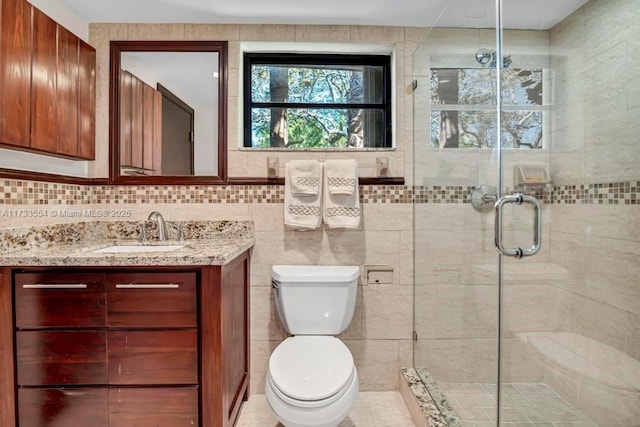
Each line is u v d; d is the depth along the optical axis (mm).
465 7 1658
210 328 1388
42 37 1567
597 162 1570
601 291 1560
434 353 1820
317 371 1382
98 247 1713
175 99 1995
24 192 1563
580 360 1652
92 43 1974
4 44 1374
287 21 1960
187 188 1986
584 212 1636
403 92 2031
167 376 1390
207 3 1779
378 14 1891
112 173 1977
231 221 1988
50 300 1378
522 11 1698
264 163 2004
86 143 1887
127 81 1994
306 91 2105
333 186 1884
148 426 1392
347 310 1789
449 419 1562
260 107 2094
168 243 1848
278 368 1400
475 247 1699
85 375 1384
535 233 1744
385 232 2016
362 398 1950
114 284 1379
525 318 1747
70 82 1753
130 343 1386
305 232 1996
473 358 1705
